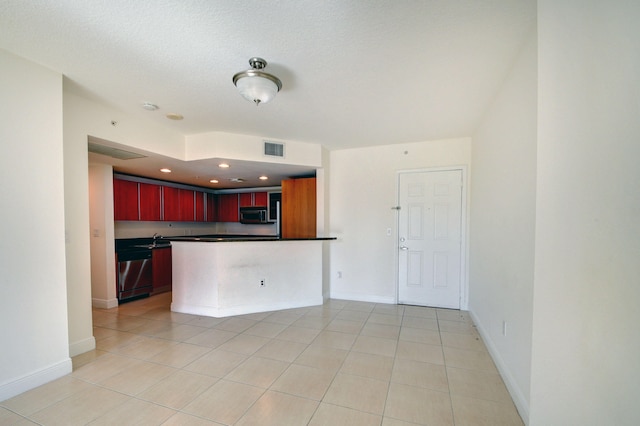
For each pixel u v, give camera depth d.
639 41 0.88
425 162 3.97
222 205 6.80
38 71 1.99
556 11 1.24
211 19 1.53
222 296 3.58
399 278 4.14
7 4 1.40
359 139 3.84
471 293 3.63
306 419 1.69
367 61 1.96
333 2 1.40
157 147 3.24
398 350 2.62
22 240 1.92
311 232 4.42
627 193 0.91
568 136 1.17
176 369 2.27
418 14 1.50
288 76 2.16
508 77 2.11
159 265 4.86
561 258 1.21
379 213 4.22
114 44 1.76
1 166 1.82
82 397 1.89
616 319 0.95
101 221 3.96
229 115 2.94
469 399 1.90
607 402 0.98
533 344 1.41
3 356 1.84
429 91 2.40
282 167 4.12
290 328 3.18
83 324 2.55
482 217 3.00
